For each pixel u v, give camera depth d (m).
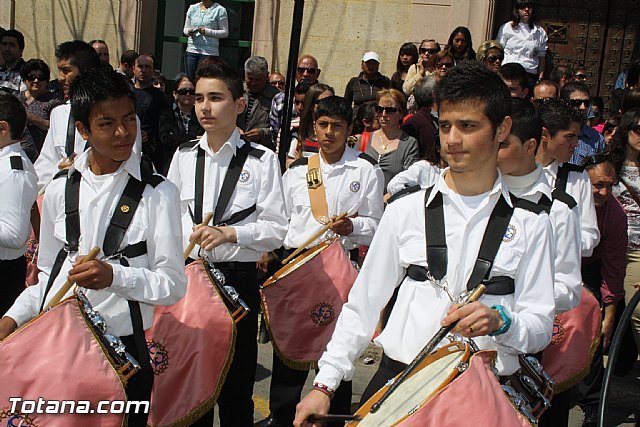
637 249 5.55
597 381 5.09
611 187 5.09
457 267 2.78
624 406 5.82
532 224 2.80
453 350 2.69
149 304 3.29
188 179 4.41
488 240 2.78
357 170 5.23
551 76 8.70
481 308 2.57
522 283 2.79
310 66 8.85
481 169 2.77
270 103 8.51
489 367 2.64
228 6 10.82
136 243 3.23
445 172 2.88
